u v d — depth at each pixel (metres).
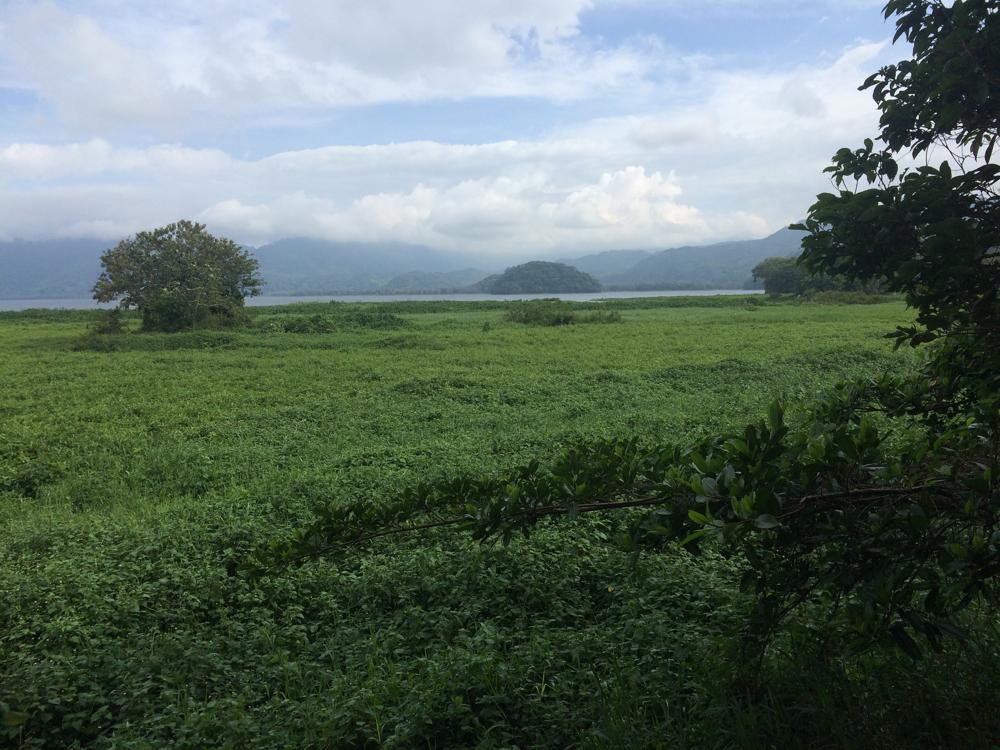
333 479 8.95
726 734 3.07
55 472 10.40
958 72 2.63
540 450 10.32
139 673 4.19
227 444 11.89
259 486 9.00
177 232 34.91
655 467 3.40
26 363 23.58
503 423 12.72
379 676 4.02
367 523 3.66
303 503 8.05
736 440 2.95
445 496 3.70
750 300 59.69
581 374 18.50
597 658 4.11
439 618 4.84
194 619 5.19
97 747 3.65
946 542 2.56
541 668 4.00
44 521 7.98
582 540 6.16
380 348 27.55
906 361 17.30
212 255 35.53
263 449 11.20
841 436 2.74
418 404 15.10
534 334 32.47
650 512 3.15
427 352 25.73
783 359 19.00
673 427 11.51
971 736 2.87
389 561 5.91
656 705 3.49
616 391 15.68
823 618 3.88
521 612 4.92
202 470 10.01
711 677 3.42
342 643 4.67
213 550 6.55
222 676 4.25
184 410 14.88
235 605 5.46
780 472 2.70
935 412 3.99
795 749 3.01
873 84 3.28
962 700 3.03
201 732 3.51
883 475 2.75
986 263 2.68
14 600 5.26
